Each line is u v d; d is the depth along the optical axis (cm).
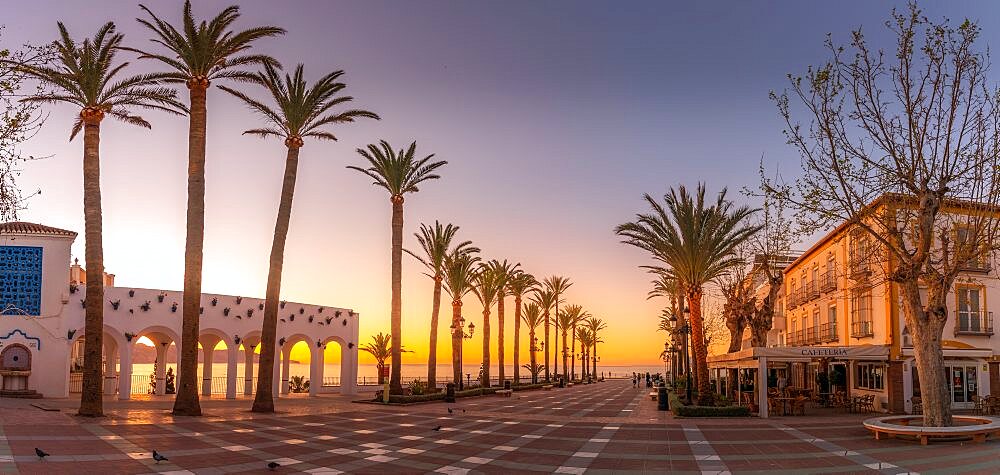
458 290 4853
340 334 4488
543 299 7744
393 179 3894
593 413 2950
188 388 2491
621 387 7112
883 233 2161
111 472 1239
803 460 1539
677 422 2486
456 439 1909
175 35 2555
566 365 8775
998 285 3102
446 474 1340
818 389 3884
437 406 3397
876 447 1748
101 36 2448
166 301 3509
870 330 3194
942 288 1944
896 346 2927
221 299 3744
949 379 2998
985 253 1920
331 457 1538
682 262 3106
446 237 4475
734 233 3138
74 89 2403
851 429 2206
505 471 1384
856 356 2688
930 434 1789
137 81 2508
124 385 3331
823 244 3928
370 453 1611
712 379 5759
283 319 4047
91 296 2331
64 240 3447
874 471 1374
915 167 1911
